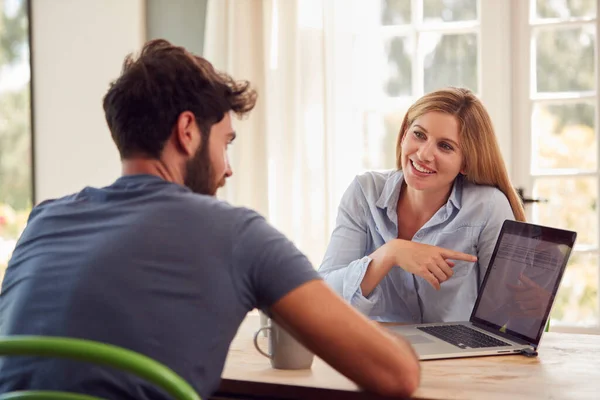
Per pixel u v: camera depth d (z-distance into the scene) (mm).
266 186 3027
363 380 1137
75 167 3375
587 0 2885
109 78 3307
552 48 2934
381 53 3086
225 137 1291
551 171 2941
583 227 2912
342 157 3066
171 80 1219
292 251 1146
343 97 3064
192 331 1089
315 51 2986
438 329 1697
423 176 1883
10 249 3762
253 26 3043
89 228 1159
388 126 3096
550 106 2939
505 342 1569
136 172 1237
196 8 3207
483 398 1202
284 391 1311
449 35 3039
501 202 1925
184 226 1124
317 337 1127
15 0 3666
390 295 1972
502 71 2959
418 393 1229
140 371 944
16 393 994
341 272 1884
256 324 1899
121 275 1088
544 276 1565
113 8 3283
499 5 2953
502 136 2967
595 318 2895
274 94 3033
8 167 3732
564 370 1390
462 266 1907
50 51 3379
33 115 3414
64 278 1109
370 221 2045
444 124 1857
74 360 1052
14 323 1119
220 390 1360
